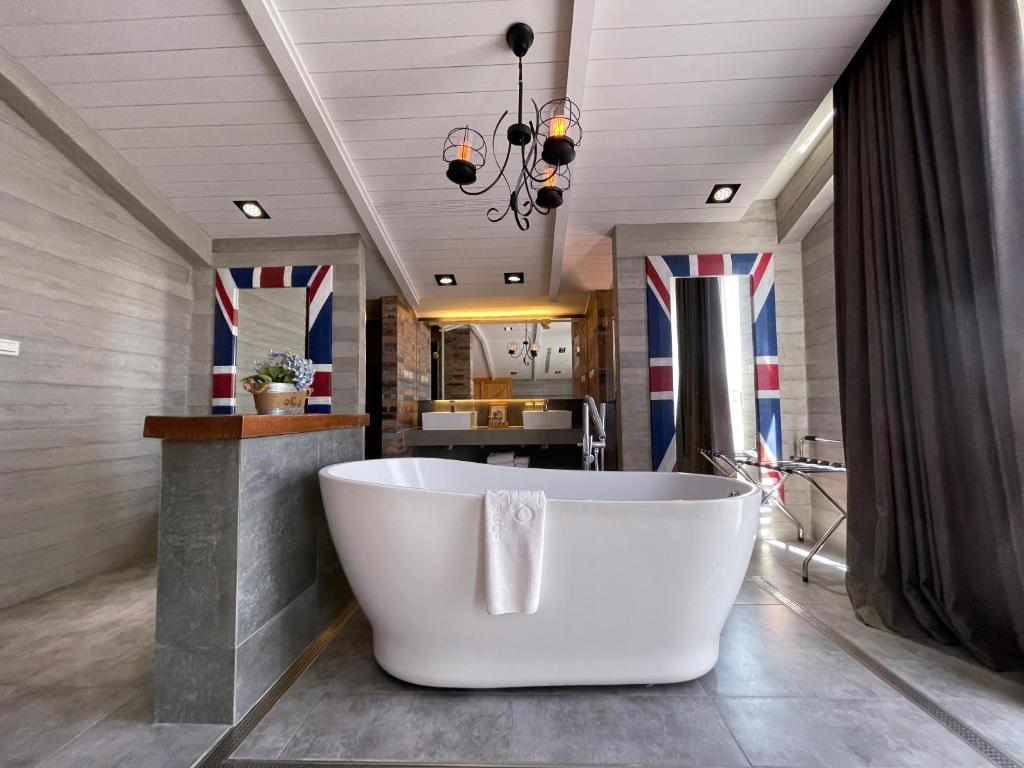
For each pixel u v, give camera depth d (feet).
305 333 11.64
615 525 4.82
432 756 4.14
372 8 6.25
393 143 8.63
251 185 9.92
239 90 7.69
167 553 4.73
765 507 10.90
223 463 4.75
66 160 8.54
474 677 5.05
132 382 10.00
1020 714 4.61
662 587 4.92
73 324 8.68
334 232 11.59
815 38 6.85
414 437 15.16
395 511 4.95
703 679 5.28
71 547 8.57
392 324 14.62
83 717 4.69
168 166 9.35
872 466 6.92
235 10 6.43
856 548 7.02
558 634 4.99
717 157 9.14
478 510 4.86
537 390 17.47
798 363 11.03
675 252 11.20
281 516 5.53
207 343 11.65
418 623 5.08
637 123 8.29
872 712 4.67
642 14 6.39
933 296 5.99
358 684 5.24
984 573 5.52
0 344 7.45
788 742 4.28
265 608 5.15
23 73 7.28
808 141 9.50
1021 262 4.75
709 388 11.12
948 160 5.61
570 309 16.52
